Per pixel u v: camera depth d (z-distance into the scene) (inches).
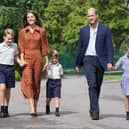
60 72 685.3
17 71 2020.2
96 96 623.2
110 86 1537.9
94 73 625.6
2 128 537.3
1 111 639.1
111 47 627.8
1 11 2203.5
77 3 3154.5
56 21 3152.1
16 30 2236.7
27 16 645.3
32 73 641.0
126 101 649.0
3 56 644.1
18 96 1068.5
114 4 2753.4
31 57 639.1
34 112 642.2
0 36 2239.2
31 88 639.1
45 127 547.5
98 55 624.7
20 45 641.6
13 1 2303.2
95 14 626.5
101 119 627.8
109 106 853.2
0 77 641.6
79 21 2874.0
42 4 2466.8
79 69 648.4
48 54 697.0
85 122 594.2
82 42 633.6
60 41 3174.2
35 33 642.2
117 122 600.1
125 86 653.9
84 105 868.6
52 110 748.0
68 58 2930.6
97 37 625.6
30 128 539.2
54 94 674.8
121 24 2763.3
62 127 549.3
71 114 687.7
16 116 647.8
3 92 639.1
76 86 1568.7
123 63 668.7
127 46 667.4
